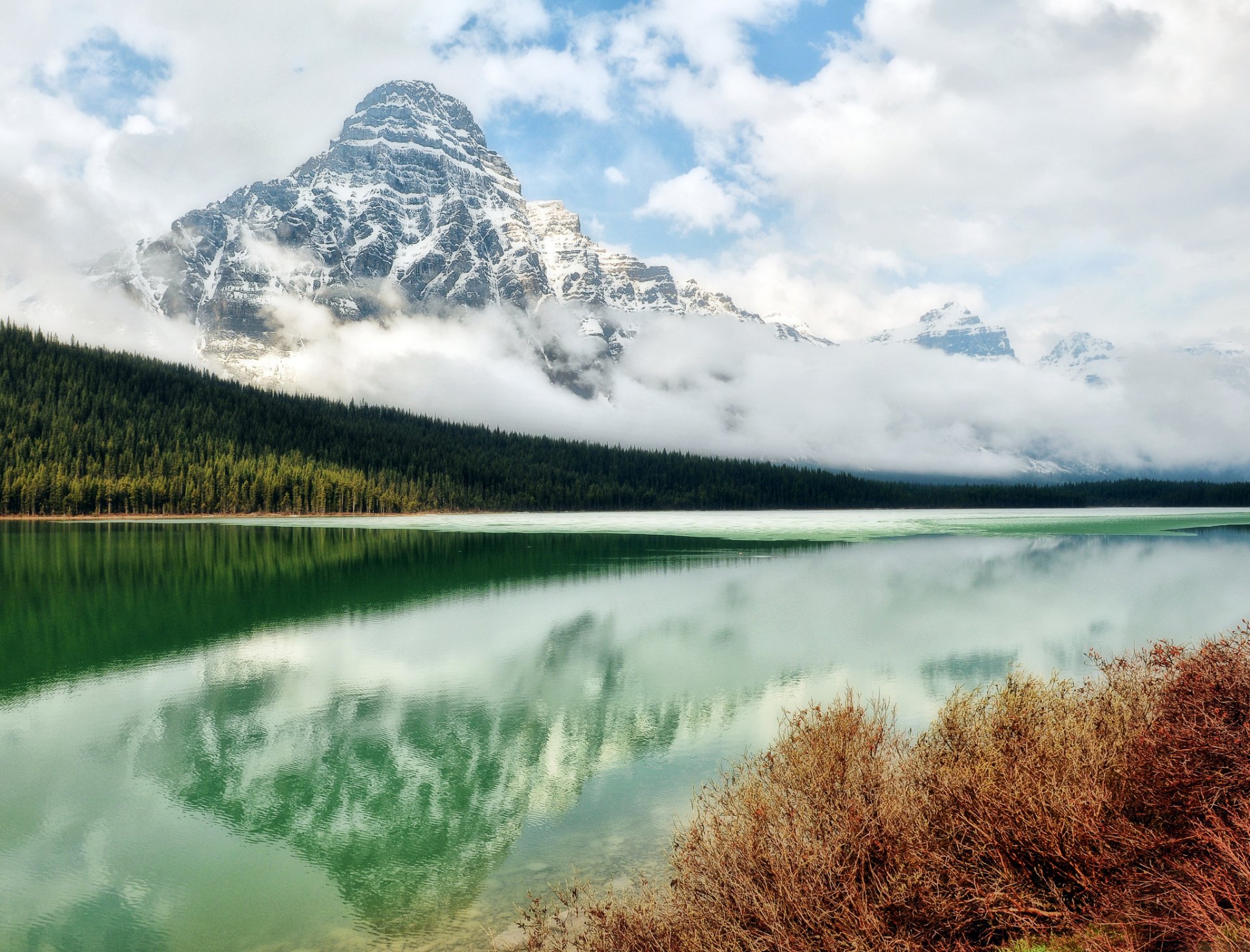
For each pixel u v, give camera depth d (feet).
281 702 62.49
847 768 22.67
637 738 52.03
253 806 41.93
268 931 29.32
